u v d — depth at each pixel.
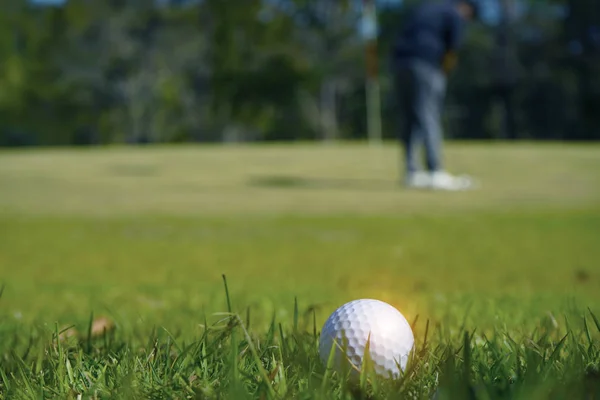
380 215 7.89
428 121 10.61
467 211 8.22
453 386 1.42
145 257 5.12
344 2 51.19
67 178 13.47
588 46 47.12
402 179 12.45
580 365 1.68
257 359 1.64
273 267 4.59
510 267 4.52
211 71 52.09
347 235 6.31
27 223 7.48
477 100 49.84
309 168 14.71
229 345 2.01
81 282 3.97
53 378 1.80
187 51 53.44
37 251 5.49
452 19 10.27
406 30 10.48
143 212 8.51
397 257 5.00
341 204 9.09
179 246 5.72
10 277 4.23
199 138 53.91
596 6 46.50
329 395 1.51
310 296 3.28
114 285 3.80
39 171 14.91
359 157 16.84
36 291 3.58
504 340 2.08
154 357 1.93
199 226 7.09
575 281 3.97
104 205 9.41
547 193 10.19
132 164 16.16
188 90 53.16
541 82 48.31
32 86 50.47
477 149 18.88
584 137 47.78
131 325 2.63
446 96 49.97
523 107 49.44
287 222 7.34
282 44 50.38
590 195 9.91
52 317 2.80
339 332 1.73
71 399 1.64
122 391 1.63
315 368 1.74
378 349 1.67
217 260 4.93
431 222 7.23
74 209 8.98
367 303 1.79
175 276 4.23
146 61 53.00
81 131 53.06
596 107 47.09
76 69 51.41
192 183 12.30
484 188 10.90
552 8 50.47
